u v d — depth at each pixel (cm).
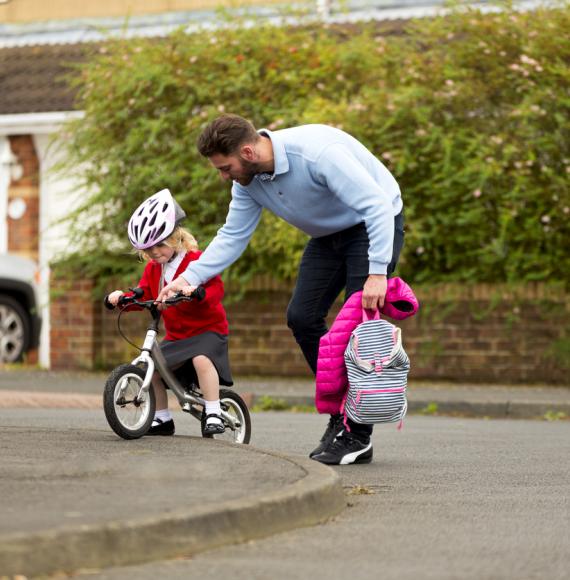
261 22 3647
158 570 986
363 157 1606
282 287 3500
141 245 1653
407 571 1005
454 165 3312
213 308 1667
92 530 988
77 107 3709
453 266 3419
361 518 1266
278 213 1609
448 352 3406
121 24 4747
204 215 3531
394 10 4403
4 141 4175
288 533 1166
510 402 2748
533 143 3288
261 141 1565
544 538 1171
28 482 1260
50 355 3744
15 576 928
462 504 1373
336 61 3519
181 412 2641
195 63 3547
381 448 1961
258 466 1391
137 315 3722
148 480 1280
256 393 2914
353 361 1630
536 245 3322
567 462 1792
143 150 3575
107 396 1599
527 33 3381
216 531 1091
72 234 3666
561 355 3275
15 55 4503
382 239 1552
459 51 3419
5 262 3891
